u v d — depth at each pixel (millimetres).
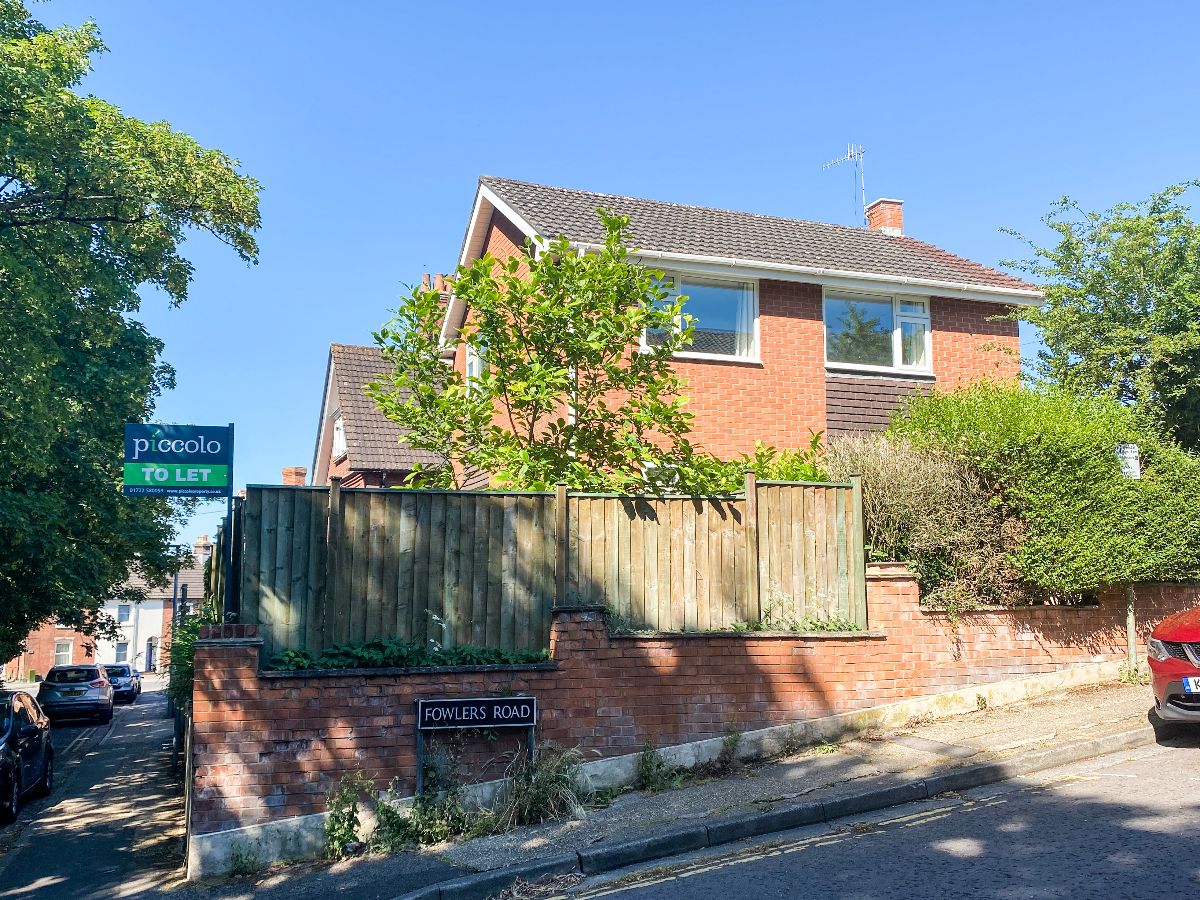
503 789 8656
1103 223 15352
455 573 9109
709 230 17172
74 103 14555
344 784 8188
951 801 8039
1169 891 5500
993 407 11492
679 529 9891
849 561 10438
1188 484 12039
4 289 14945
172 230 16984
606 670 9180
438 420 10852
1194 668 8977
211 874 7828
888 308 16688
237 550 9031
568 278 10773
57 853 9539
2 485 18781
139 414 22391
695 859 7207
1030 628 11141
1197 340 13672
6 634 23516
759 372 15406
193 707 8062
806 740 9789
